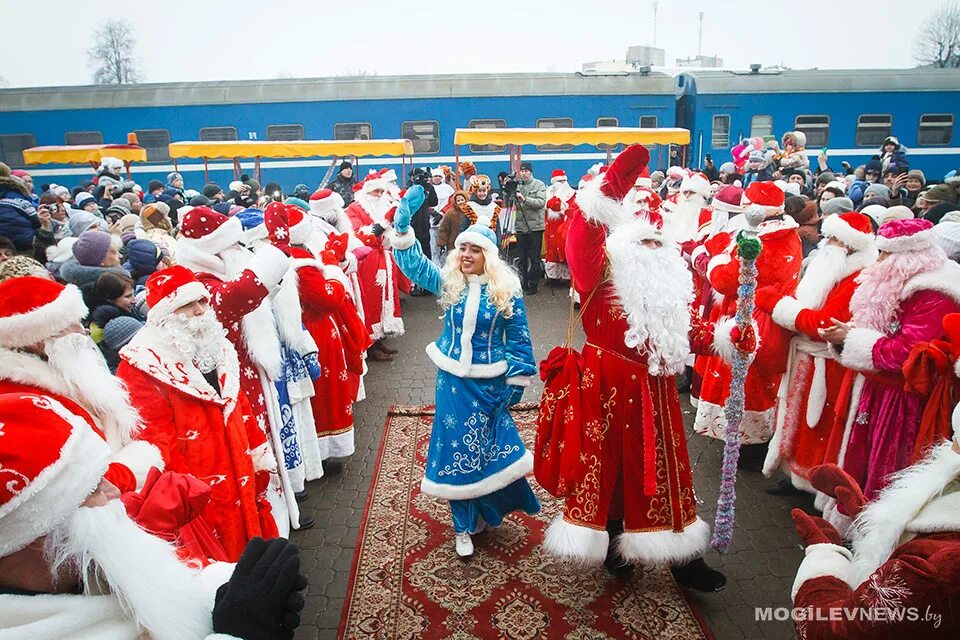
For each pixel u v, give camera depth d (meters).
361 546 3.65
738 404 2.86
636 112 16.81
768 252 4.20
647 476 2.85
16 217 6.55
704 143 16.92
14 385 1.65
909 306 3.03
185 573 1.44
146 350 2.58
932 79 17.02
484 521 3.73
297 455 4.02
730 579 3.35
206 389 2.66
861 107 16.94
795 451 3.87
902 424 3.10
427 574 3.40
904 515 1.54
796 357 3.82
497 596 3.21
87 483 1.24
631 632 2.94
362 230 7.33
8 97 16.48
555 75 17.08
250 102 16.45
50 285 1.72
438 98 16.52
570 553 2.93
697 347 3.03
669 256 2.96
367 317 7.04
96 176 13.39
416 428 5.23
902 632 1.38
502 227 9.78
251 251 3.91
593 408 2.95
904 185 8.93
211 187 10.27
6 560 1.26
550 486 3.05
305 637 2.99
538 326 8.38
